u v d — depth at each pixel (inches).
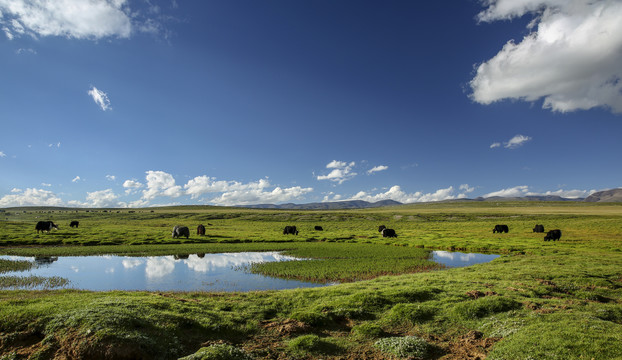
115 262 1391.5
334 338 516.1
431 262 1391.5
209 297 721.0
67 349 413.7
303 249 1827.0
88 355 400.2
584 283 855.7
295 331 531.2
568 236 2400.3
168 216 5979.3
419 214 5787.4
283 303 677.3
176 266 1301.7
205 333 501.0
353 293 734.5
